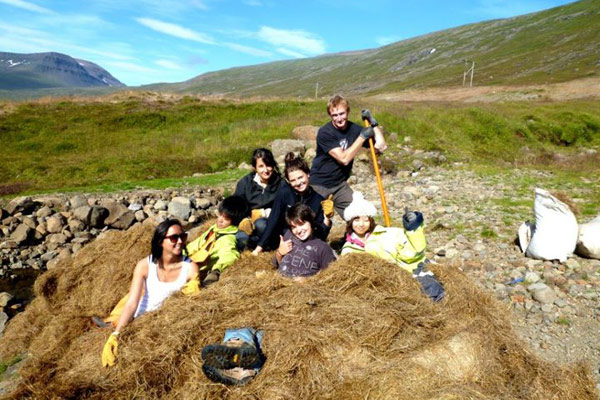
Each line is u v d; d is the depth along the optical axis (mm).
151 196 12656
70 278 5715
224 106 29812
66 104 29922
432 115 21266
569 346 4781
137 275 4191
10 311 7266
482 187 11922
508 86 61469
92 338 3949
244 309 3734
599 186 11562
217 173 16000
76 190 13227
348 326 3473
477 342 3506
